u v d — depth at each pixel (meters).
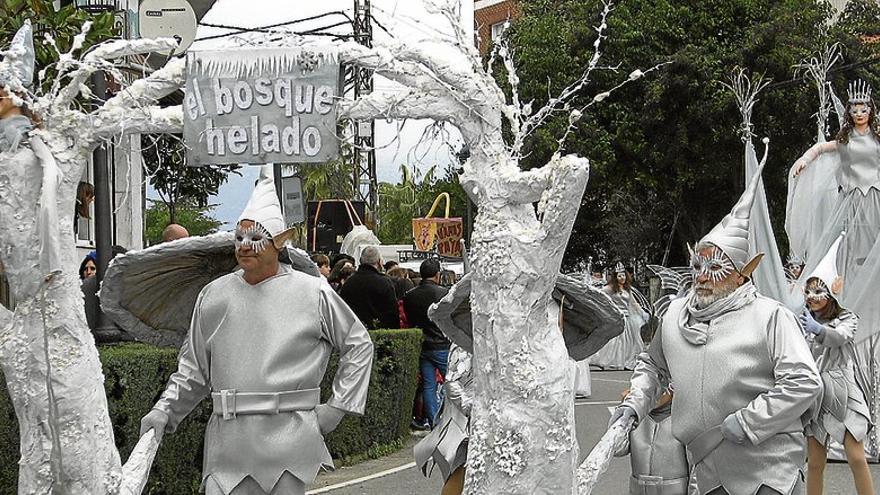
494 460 5.23
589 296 6.91
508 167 5.29
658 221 39.09
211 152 5.56
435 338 14.85
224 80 5.55
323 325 6.53
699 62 30.03
